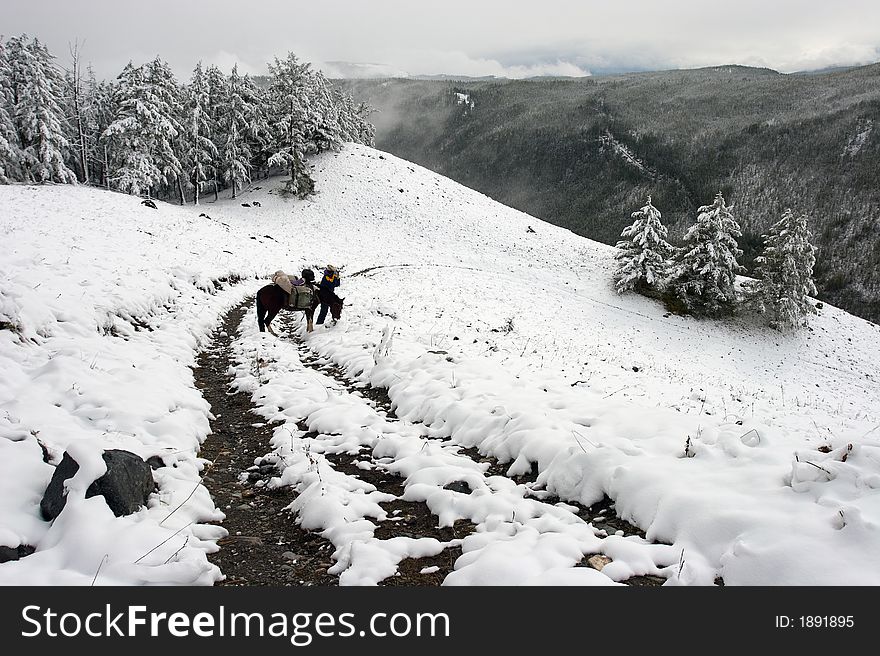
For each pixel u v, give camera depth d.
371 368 9.89
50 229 17.52
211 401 8.69
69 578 3.58
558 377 9.30
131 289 11.60
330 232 44.88
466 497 5.23
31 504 4.44
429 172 61.44
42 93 42.66
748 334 36.72
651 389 10.26
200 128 49.84
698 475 4.73
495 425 6.80
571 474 5.30
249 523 5.15
